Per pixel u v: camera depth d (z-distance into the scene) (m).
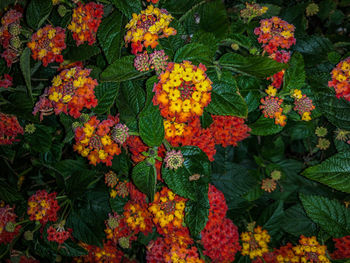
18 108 0.24
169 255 0.23
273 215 0.25
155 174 0.20
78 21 0.21
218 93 0.19
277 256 0.24
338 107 0.21
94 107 0.21
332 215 0.22
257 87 0.22
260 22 0.22
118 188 0.25
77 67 0.21
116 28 0.20
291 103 0.22
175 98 0.18
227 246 0.23
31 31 0.24
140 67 0.18
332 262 0.22
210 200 0.23
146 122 0.19
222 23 0.22
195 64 0.19
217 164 0.25
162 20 0.19
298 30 0.24
